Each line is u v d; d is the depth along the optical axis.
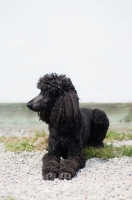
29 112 4.63
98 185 2.37
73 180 2.46
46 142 3.36
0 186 2.38
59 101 2.64
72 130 2.69
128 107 4.56
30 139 3.56
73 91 2.71
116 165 2.76
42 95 2.66
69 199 2.16
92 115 3.18
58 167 2.58
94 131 3.17
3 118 4.61
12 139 3.64
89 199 2.16
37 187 2.35
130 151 3.00
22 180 2.49
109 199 2.17
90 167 2.71
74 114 2.64
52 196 2.21
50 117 2.68
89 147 3.07
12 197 2.19
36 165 2.79
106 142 3.54
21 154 3.06
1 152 3.14
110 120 4.50
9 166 2.77
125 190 2.30
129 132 4.02
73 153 2.71
